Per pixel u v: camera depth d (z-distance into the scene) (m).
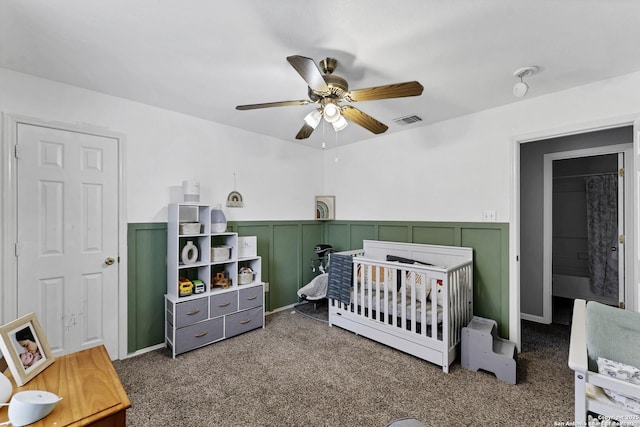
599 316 1.57
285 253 4.03
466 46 1.80
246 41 1.76
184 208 2.96
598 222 3.99
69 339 2.37
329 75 1.84
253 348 2.79
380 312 2.92
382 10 1.48
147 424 1.78
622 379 1.28
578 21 1.56
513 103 2.70
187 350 2.70
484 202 2.90
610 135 3.15
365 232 4.00
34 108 2.21
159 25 1.61
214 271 3.29
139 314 2.73
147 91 2.49
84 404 1.10
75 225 2.40
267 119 3.20
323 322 3.48
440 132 3.24
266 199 3.81
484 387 2.16
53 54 1.92
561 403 1.97
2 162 2.08
